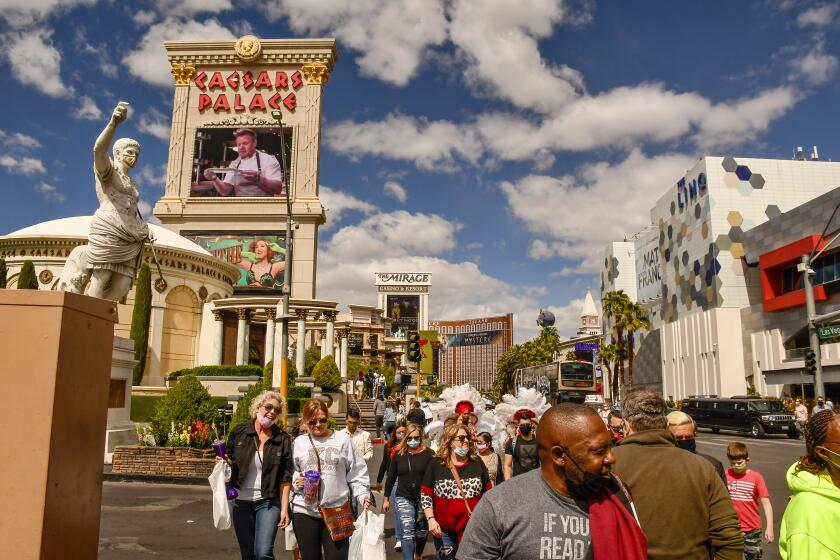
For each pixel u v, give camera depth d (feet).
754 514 21.58
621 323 195.21
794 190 208.54
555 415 8.51
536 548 8.09
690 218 223.71
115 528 30.48
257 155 204.64
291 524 21.76
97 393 9.93
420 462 24.48
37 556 8.17
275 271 197.36
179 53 211.00
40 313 8.83
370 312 470.80
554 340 290.97
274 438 18.66
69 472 8.98
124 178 50.72
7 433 8.48
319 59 211.61
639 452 11.81
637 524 8.27
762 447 85.30
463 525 19.86
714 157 208.85
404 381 118.21
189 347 128.26
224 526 18.07
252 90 209.97
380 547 19.38
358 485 19.85
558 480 8.52
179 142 205.87
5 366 8.63
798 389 158.61
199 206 201.26
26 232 121.70
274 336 110.73
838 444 9.12
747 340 187.93
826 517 8.86
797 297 159.84
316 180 204.23
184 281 128.36
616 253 364.38
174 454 46.98
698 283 215.92
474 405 30.89
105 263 49.52
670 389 230.89
